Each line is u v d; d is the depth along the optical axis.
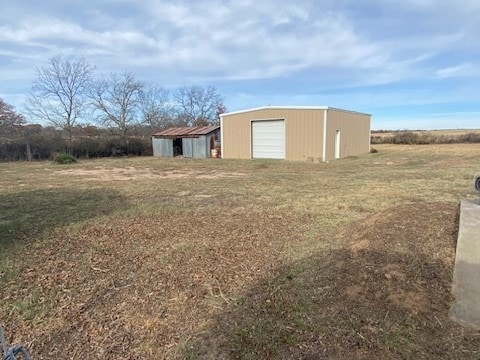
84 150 21.28
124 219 5.23
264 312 2.38
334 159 16.56
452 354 1.87
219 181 9.62
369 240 3.37
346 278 2.74
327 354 1.91
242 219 5.11
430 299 2.38
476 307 2.24
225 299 2.62
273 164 14.66
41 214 5.67
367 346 1.95
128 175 11.74
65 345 2.16
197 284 2.91
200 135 19.89
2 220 5.30
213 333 2.18
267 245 3.86
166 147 22.03
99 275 3.18
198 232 4.47
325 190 7.57
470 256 2.84
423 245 3.14
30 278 3.14
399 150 22.39
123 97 26.27
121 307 2.59
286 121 16.56
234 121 18.55
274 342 2.04
